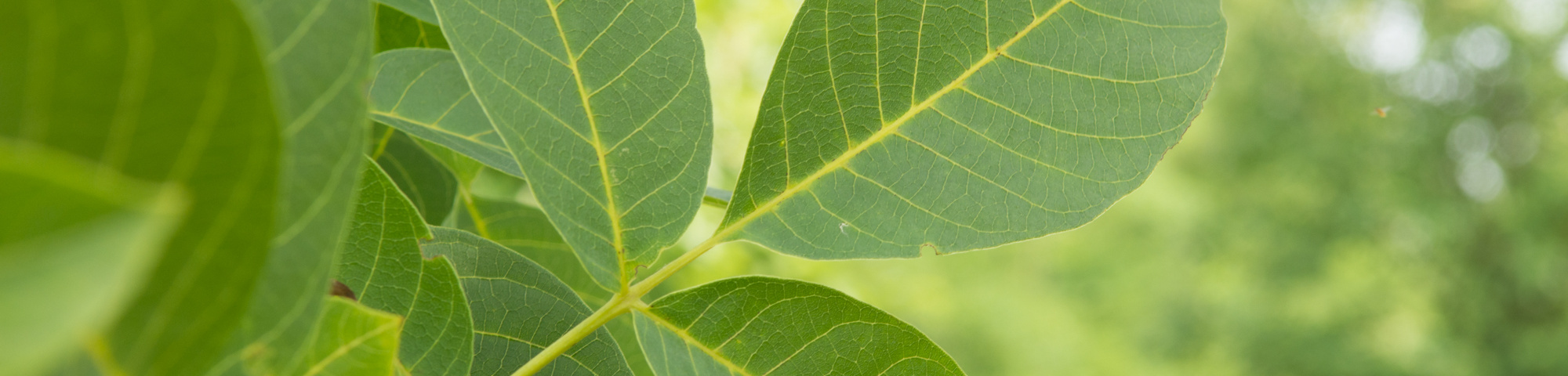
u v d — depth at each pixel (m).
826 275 2.51
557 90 0.55
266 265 0.46
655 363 0.56
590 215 0.56
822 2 0.57
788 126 0.57
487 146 0.63
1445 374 9.55
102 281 0.20
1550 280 9.94
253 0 0.46
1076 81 0.57
